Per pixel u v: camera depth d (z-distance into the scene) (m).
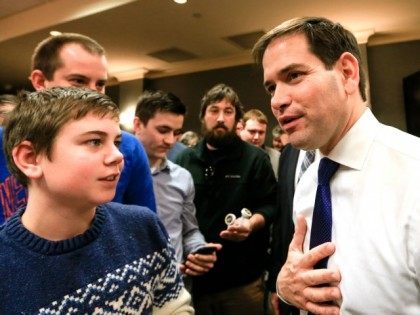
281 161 1.44
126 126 6.26
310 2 3.85
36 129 0.61
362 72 0.82
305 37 0.75
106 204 0.76
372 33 4.52
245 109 5.54
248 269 1.79
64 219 0.65
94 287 0.66
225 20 4.34
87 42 1.14
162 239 0.80
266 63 0.79
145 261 0.75
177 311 0.81
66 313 0.63
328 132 0.76
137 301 0.72
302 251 0.85
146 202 1.24
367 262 0.69
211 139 1.81
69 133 0.61
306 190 0.93
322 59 0.74
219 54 5.52
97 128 0.62
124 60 5.79
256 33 4.71
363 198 0.73
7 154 0.66
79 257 0.66
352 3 3.87
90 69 1.11
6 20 5.05
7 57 5.77
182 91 6.12
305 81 0.74
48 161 0.62
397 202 0.68
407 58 4.66
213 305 1.76
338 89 0.75
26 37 4.95
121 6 4.05
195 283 1.76
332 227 0.78
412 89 4.38
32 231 0.64
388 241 0.68
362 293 0.69
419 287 0.65
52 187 0.62
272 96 0.81
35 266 0.62
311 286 0.74
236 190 1.79
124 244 0.73
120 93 6.44
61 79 1.10
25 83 7.31
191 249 1.59
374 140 0.76
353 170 0.77
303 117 0.75
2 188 0.94
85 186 0.62
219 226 1.78
